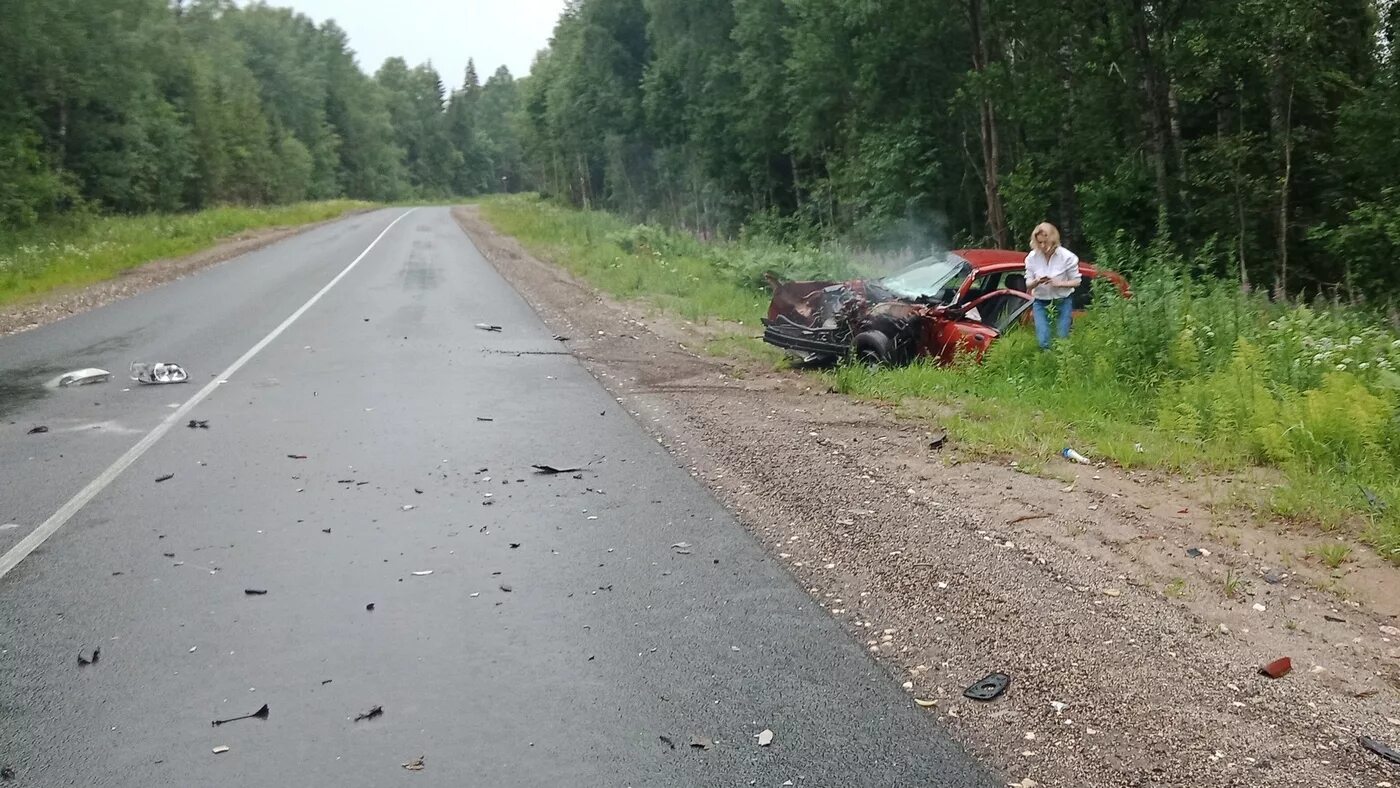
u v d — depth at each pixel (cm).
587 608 497
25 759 362
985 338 1098
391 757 366
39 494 679
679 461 771
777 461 766
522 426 886
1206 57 2173
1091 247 2522
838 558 562
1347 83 2053
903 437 855
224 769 357
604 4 6431
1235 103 2391
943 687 418
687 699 408
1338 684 420
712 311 1703
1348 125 2064
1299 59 2073
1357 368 895
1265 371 898
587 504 663
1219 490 699
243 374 1136
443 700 407
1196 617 484
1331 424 756
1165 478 733
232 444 818
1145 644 454
